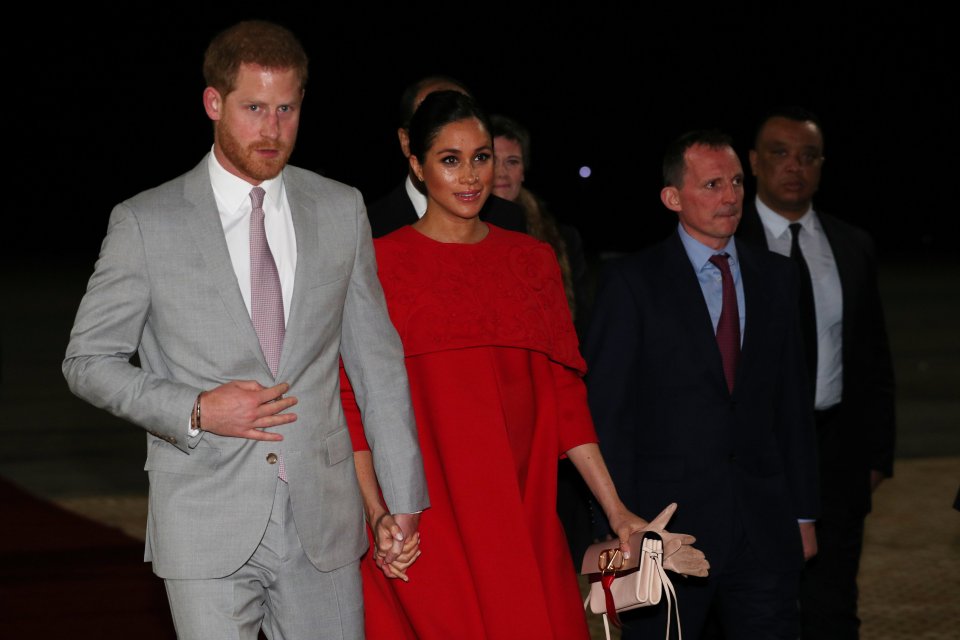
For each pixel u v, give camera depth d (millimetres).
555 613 3648
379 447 3324
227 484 3059
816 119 4988
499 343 3670
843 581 4926
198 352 3051
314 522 3125
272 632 3234
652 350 4117
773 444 4180
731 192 4117
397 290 3684
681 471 4078
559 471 4941
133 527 7180
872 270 4973
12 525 7188
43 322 17016
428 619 3570
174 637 5281
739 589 4148
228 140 3006
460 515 3600
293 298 3117
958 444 9602
